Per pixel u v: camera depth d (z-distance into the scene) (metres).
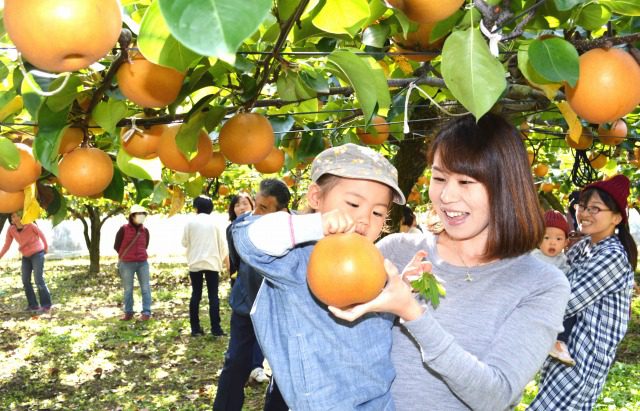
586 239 3.26
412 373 1.55
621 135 3.07
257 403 4.91
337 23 1.43
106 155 1.84
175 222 28.56
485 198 1.49
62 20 0.85
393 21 1.70
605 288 2.78
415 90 2.38
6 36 1.28
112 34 0.92
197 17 0.65
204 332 7.69
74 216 15.27
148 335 7.64
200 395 5.30
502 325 1.47
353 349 1.46
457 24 1.49
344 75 1.60
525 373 1.39
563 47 1.29
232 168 6.78
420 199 8.38
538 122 3.70
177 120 1.83
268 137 1.82
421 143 4.39
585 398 2.88
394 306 1.27
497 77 1.22
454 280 1.56
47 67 0.92
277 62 1.71
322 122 3.01
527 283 1.51
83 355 6.64
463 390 1.32
